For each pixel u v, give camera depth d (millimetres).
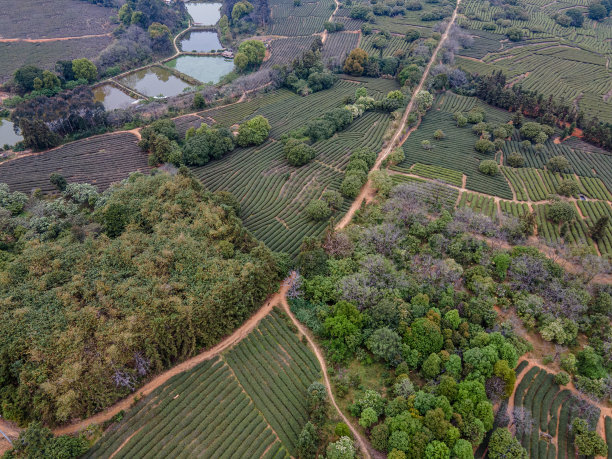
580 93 165125
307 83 163125
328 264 82000
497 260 84500
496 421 61281
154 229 84375
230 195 96688
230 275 73438
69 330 63000
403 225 94688
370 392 62156
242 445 58469
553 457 58625
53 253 76625
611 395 65250
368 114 147500
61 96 143750
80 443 55281
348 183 106250
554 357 71125
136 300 67750
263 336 73500
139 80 176625
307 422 58906
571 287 80312
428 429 56031
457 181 116312
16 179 107812
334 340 71062
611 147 132250
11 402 57781
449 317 71312
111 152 123188
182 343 67500
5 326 63094
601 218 95438
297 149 117250
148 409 61438
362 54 170875
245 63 172375
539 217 104812
